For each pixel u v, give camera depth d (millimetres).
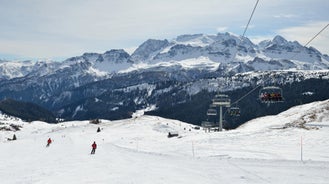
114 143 83625
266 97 59000
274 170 31000
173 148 57781
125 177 30812
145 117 179125
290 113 106062
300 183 25703
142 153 53438
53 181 29953
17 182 30062
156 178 29641
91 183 28609
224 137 64938
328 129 59969
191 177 29594
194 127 164750
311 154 42281
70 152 62562
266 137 59906
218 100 98875
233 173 30484
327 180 26422
